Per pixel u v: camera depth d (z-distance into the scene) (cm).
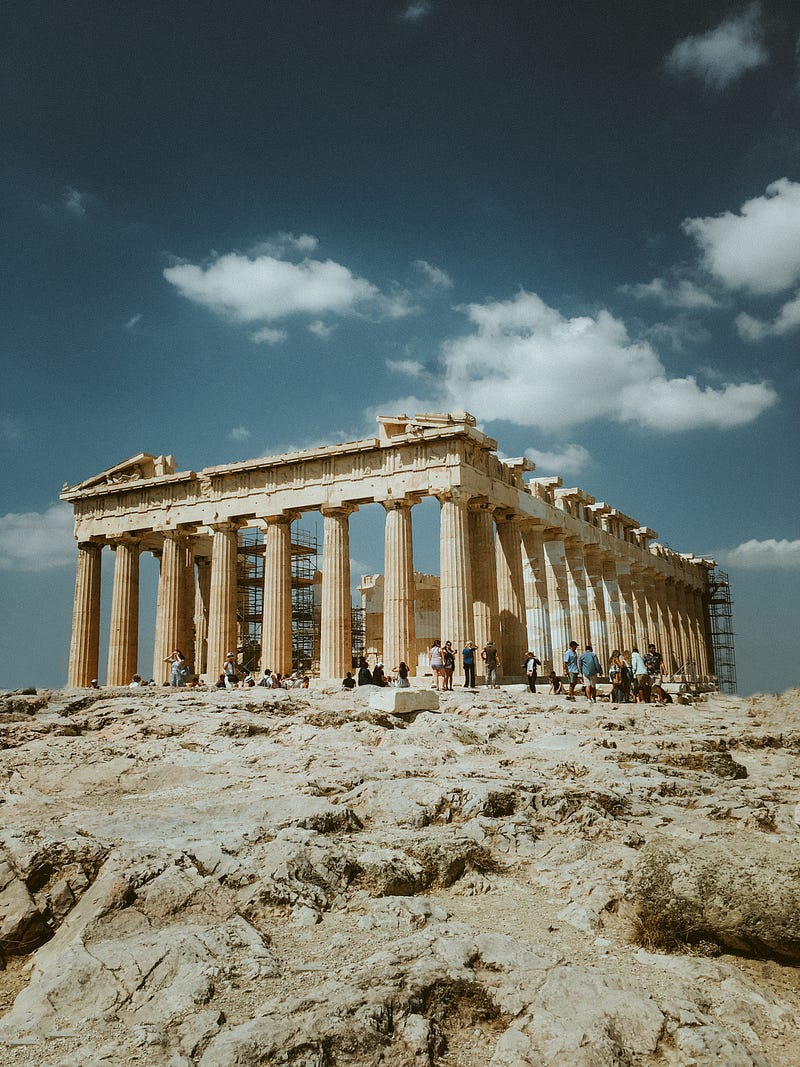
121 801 1531
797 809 1460
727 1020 798
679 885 956
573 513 5600
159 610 5244
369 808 1371
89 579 5559
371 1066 722
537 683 4444
